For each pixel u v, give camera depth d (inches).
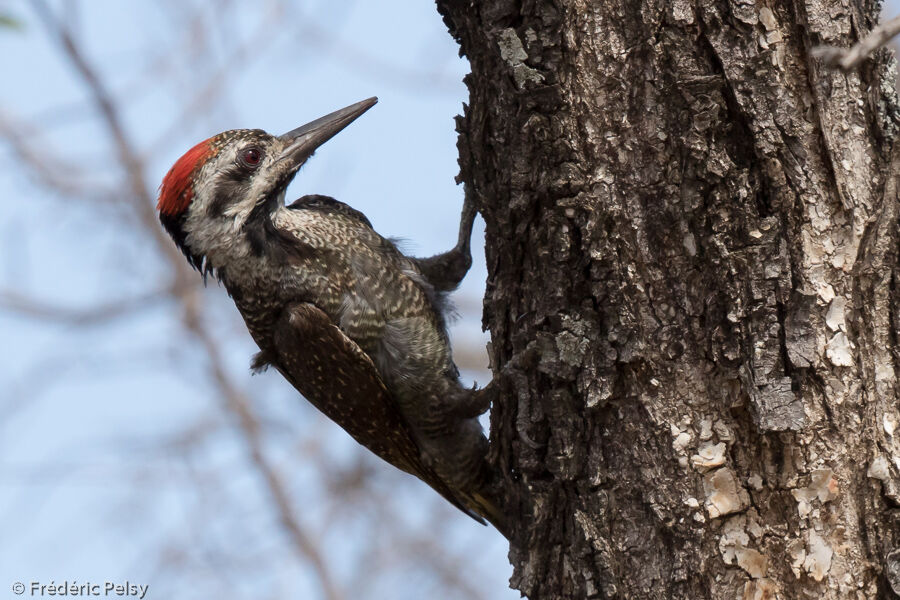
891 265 295.6
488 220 351.3
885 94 303.6
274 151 456.1
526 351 327.3
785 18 296.5
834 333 292.4
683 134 299.1
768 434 293.9
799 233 294.0
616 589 312.5
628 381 311.9
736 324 295.3
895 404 295.4
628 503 313.6
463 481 456.8
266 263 445.7
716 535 299.7
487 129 339.9
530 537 337.7
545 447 333.1
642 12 303.6
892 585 288.0
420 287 462.9
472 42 340.5
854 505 292.7
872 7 308.0
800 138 294.8
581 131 310.7
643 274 307.4
